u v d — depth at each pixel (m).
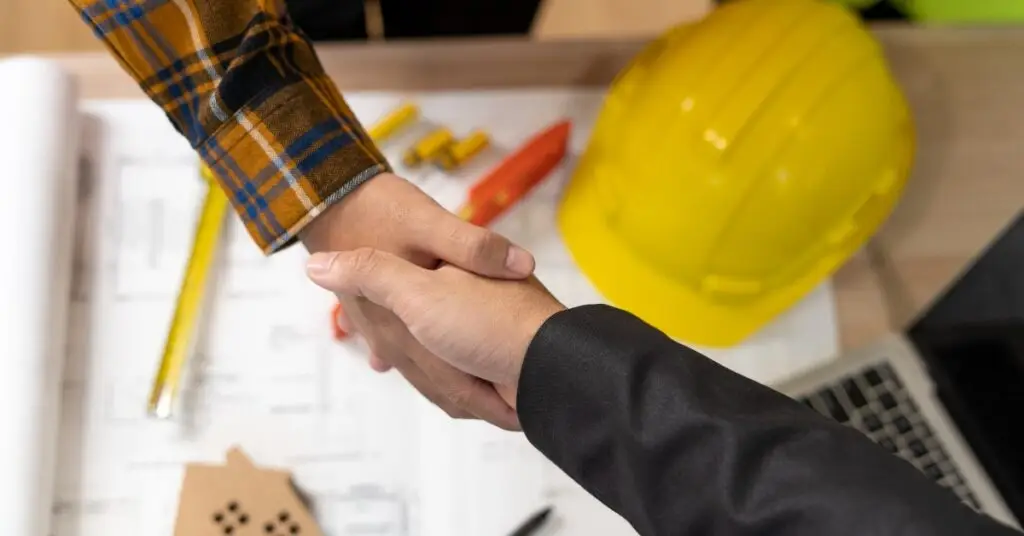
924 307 0.59
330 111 0.41
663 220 0.53
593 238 0.58
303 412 0.52
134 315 0.54
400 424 0.53
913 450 0.53
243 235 0.56
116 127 0.58
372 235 0.41
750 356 0.57
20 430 0.46
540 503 0.52
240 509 0.49
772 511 0.26
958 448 0.53
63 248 0.52
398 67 0.61
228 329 0.54
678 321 0.57
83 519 0.49
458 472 0.52
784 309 0.58
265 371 0.53
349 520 0.50
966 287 0.53
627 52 0.62
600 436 0.31
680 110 0.51
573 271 0.58
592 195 0.58
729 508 0.27
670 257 0.55
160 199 0.57
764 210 0.50
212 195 0.56
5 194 0.50
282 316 0.55
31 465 0.46
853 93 0.50
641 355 0.30
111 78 0.59
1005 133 0.65
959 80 0.66
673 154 0.51
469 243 0.37
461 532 0.50
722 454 0.28
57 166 0.52
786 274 0.55
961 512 0.25
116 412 0.51
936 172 0.64
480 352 0.36
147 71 0.40
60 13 0.84
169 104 0.42
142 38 0.39
